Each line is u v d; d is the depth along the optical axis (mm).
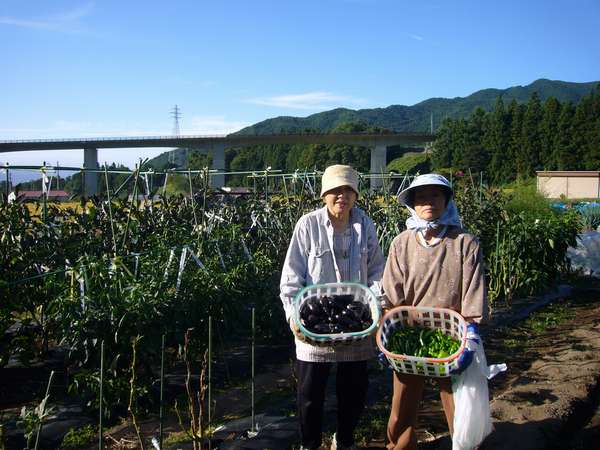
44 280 5574
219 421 4570
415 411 3598
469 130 68812
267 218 8539
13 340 5512
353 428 3854
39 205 7027
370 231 3895
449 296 3477
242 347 6484
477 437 3312
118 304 4531
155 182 8961
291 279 3771
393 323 3557
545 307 8492
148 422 4570
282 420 4449
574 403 4723
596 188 40188
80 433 4398
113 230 6426
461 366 3170
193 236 6891
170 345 5148
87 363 4617
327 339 3332
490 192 9727
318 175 9609
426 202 3449
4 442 4176
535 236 8773
